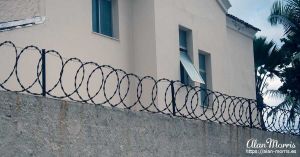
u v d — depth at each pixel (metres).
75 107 6.12
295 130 11.29
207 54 14.06
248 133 9.76
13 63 9.10
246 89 17.02
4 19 8.90
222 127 9.04
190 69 12.71
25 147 5.38
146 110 7.56
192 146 8.19
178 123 7.98
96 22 11.83
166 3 12.32
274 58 21.67
